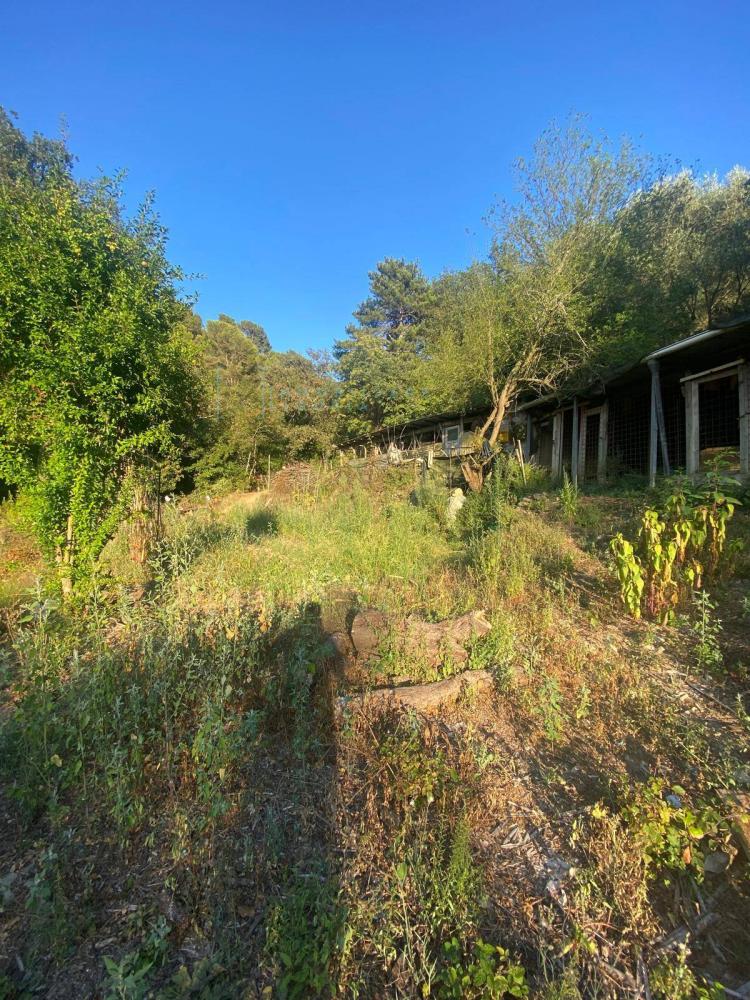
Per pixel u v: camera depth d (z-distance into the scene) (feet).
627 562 13.25
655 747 8.68
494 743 9.04
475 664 11.44
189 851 6.63
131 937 5.73
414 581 17.56
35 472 14.52
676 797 7.35
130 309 14.55
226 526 30.27
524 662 11.23
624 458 42.63
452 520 28.30
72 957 5.52
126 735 8.73
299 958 5.24
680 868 6.21
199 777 7.41
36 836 7.16
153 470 18.89
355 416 82.28
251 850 6.67
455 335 52.08
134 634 11.61
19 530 15.64
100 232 14.33
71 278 13.96
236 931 5.68
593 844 6.72
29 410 14.01
